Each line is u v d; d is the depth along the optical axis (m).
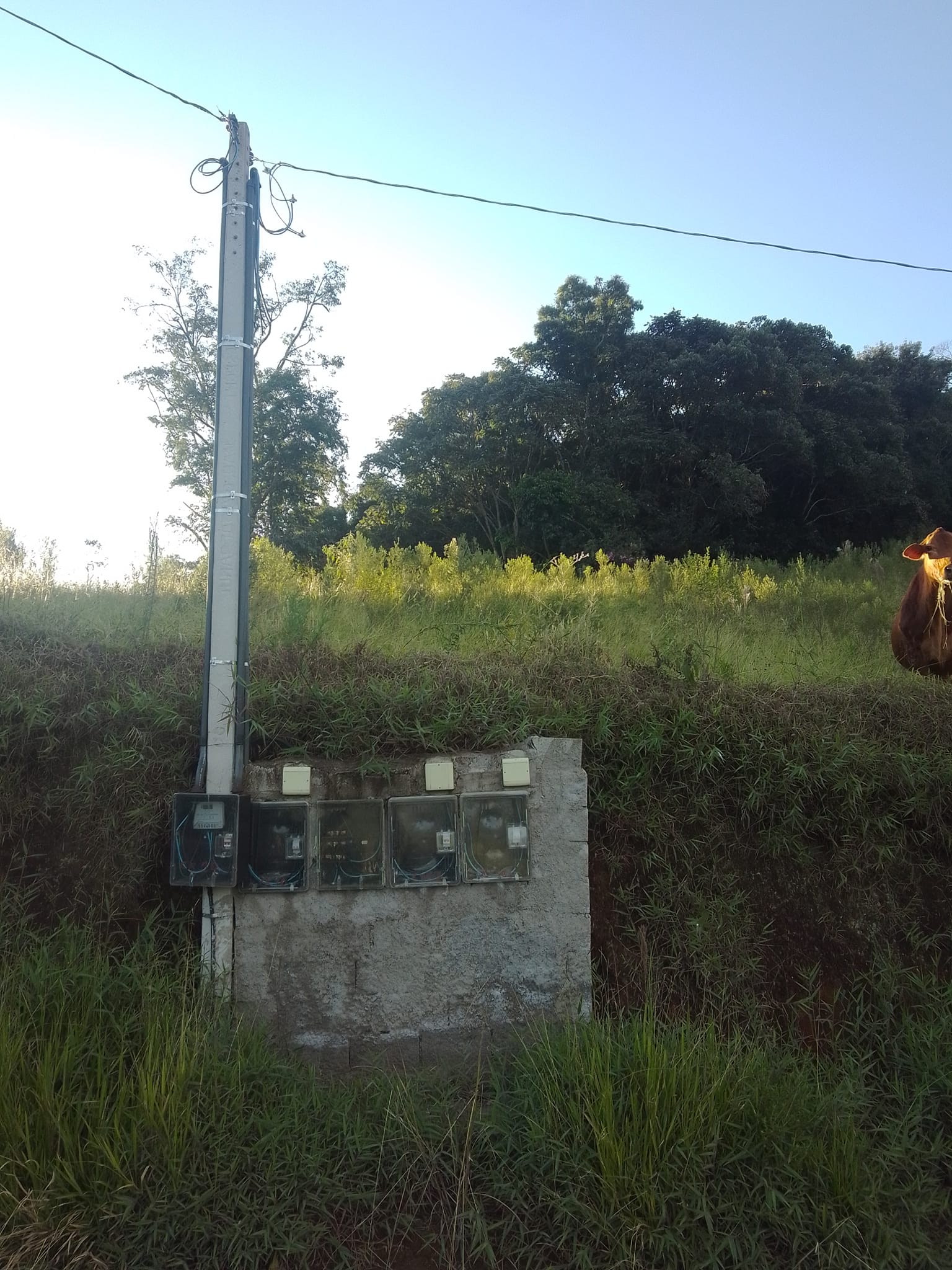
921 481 27.25
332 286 24.38
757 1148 3.47
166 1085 3.46
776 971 4.55
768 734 4.85
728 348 24.50
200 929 4.32
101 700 4.62
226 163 4.68
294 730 4.52
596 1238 3.21
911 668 7.00
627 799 4.67
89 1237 3.12
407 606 8.32
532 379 25.91
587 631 6.21
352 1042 4.18
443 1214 3.34
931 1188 3.60
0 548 7.50
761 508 24.58
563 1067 3.73
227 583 4.41
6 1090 3.32
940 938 4.73
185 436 24.12
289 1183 3.35
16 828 4.46
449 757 4.39
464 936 4.27
